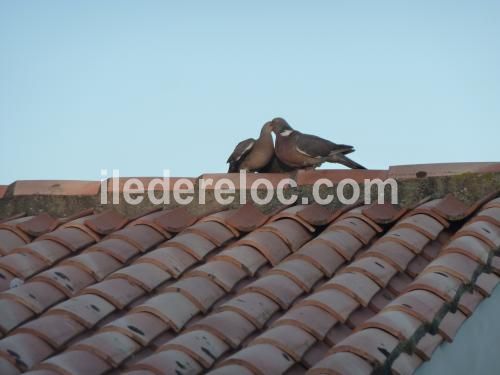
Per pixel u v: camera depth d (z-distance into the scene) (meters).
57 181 10.44
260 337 6.68
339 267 7.96
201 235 8.73
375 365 6.11
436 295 6.93
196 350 6.63
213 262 8.09
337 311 6.99
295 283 7.61
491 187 8.86
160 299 7.43
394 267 7.71
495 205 8.26
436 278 7.10
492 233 7.78
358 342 6.26
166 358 6.50
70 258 8.62
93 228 9.38
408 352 6.39
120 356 6.75
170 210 9.59
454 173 9.02
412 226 8.26
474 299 7.16
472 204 8.87
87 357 6.70
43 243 9.05
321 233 8.61
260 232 8.60
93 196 10.16
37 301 7.82
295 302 7.42
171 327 7.19
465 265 7.30
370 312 7.21
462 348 6.98
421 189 9.09
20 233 9.65
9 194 10.52
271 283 7.51
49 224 9.79
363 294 7.26
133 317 7.18
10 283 8.42
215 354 6.69
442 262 7.31
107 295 7.66
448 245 7.68
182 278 7.95
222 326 6.93
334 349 6.30
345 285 7.29
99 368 6.64
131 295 7.75
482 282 7.36
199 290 7.62
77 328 7.30
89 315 7.41
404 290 7.23
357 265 7.62
